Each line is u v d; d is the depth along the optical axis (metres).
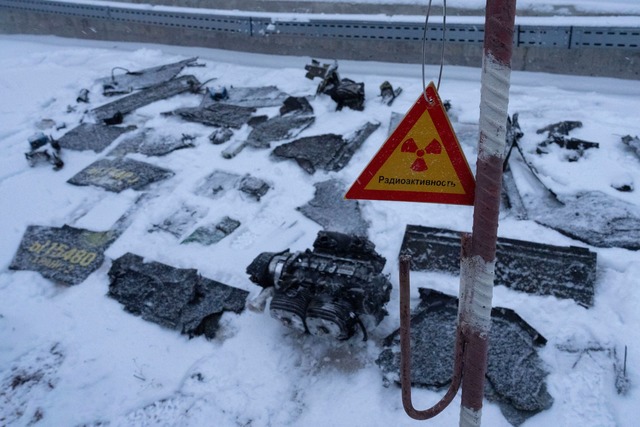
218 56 11.16
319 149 7.62
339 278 4.98
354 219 6.46
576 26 8.35
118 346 5.41
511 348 4.79
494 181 2.64
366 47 10.13
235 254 6.20
